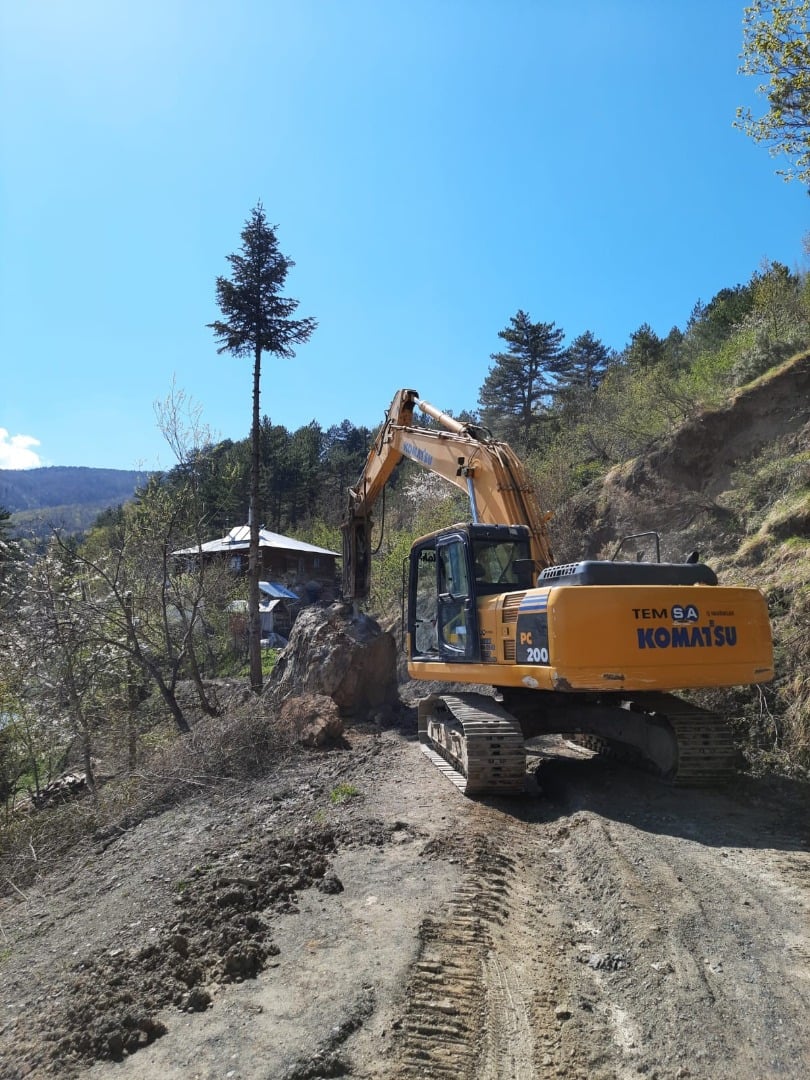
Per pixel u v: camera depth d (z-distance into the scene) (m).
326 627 12.97
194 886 5.38
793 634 8.63
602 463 19.69
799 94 9.15
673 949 3.91
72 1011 3.79
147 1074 3.21
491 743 7.11
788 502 11.76
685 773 6.92
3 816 11.58
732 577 11.12
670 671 6.51
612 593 6.57
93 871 7.07
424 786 7.75
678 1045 3.17
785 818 6.04
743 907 4.36
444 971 3.89
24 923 5.95
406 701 14.05
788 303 17.38
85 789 13.08
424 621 10.05
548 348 47.25
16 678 13.08
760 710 8.20
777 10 8.95
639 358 31.41
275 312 17.19
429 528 24.45
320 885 5.07
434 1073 3.11
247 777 9.28
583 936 4.29
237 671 21.50
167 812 8.52
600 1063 3.15
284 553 40.22
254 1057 3.24
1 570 13.73
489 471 9.43
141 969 4.17
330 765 9.28
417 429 11.62
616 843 5.41
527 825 6.39
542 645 6.73
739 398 14.95
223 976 3.98
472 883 4.99
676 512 14.72
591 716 8.34
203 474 15.88
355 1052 3.24
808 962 3.74
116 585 14.12
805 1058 3.03
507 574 8.61
